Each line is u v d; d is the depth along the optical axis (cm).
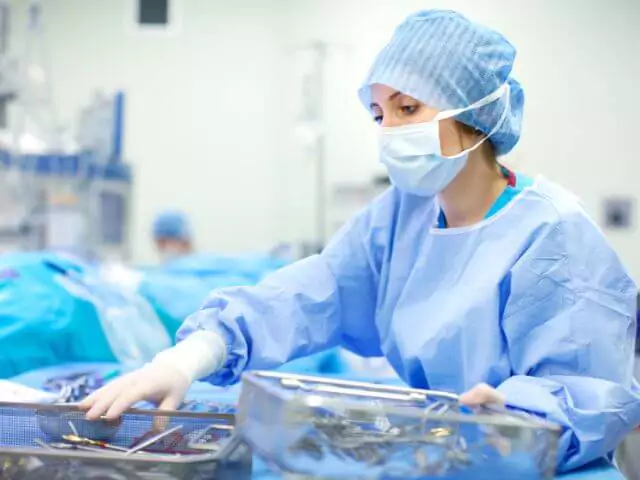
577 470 84
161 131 514
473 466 66
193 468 68
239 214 509
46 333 142
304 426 65
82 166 320
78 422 81
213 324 104
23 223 316
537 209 103
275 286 113
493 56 108
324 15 501
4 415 81
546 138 477
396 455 65
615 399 85
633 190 473
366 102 116
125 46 514
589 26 475
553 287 98
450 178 109
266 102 508
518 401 85
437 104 106
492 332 99
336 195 490
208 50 512
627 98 473
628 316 97
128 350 155
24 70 307
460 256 107
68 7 514
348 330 123
